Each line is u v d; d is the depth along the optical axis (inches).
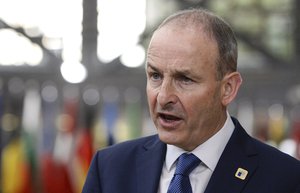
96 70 502.9
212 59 171.6
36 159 514.9
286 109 502.9
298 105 502.0
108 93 507.8
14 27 493.4
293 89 503.2
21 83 507.8
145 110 508.1
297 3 505.4
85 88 507.2
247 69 507.5
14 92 507.8
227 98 180.5
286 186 179.6
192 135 176.7
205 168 182.5
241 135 189.6
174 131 175.2
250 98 505.7
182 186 177.6
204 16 174.2
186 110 171.6
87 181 197.0
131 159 194.9
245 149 186.4
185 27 170.6
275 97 504.4
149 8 495.5
